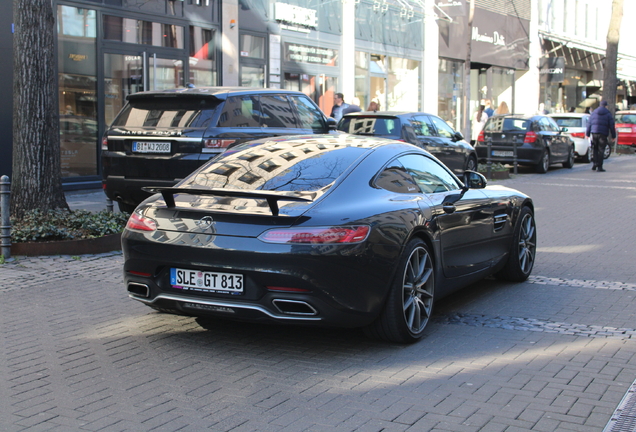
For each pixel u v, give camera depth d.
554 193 15.58
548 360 4.80
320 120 11.31
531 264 7.43
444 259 5.66
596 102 44.03
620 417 3.82
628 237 9.95
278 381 4.39
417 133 14.07
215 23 17.38
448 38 28.33
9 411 3.90
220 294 4.65
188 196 5.08
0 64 12.66
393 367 4.66
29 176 8.84
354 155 5.35
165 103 9.52
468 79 21.86
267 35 19.16
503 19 32.72
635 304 6.36
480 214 6.31
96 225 8.55
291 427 3.71
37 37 8.79
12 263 7.59
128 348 5.02
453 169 15.47
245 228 4.61
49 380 4.38
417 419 3.81
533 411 3.91
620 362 4.76
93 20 14.42
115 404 4.01
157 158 9.19
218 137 9.05
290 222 4.56
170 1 16.08
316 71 21.16
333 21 21.78
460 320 5.82
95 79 14.55
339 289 4.56
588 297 6.63
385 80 24.75
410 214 5.16
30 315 5.83
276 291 4.52
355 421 3.79
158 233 4.84
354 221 4.69
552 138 21.31
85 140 14.45
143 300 5.00
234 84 17.97
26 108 8.80
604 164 25.25
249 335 5.34
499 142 20.69
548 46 37.59
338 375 4.50
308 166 5.20
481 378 4.45
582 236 10.05
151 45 15.70
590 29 44.12
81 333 5.36
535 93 36.09
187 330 5.46
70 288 6.74
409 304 5.09
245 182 5.11
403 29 25.55
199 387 4.28
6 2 12.68
